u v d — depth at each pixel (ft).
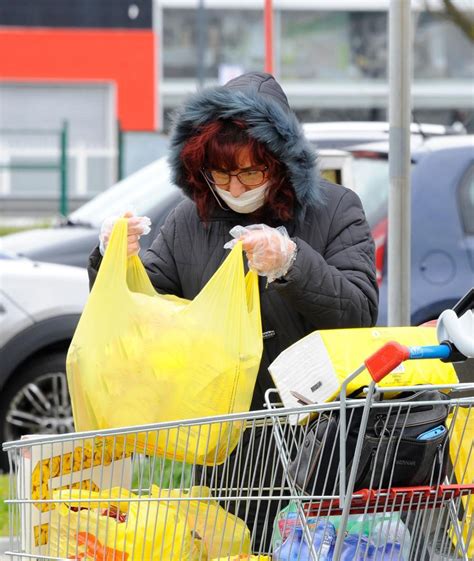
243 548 39.24
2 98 391.24
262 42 376.68
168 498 36.83
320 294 38.91
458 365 37.81
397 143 57.36
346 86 376.68
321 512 34.76
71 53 391.04
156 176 95.76
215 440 37.76
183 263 43.93
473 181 88.94
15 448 38.09
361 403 33.12
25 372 80.53
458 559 36.50
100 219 93.91
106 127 392.47
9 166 260.42
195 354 37.73
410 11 57.41
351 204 43.24
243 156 40.11
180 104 42.19
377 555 35.19
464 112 370.12
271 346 42.34
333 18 374.43
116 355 38.06
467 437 38.22
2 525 63.87
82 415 38.88
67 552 37.68
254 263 37.73
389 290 57.77
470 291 33.60
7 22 390.01
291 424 35.55
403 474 34.71
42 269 81.87
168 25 388.78
